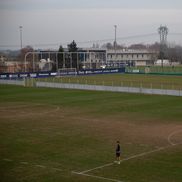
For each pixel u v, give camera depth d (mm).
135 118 55531
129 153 36688
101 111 61719
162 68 158625
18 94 84938
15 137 43781
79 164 33219
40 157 35469
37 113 60469
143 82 107188
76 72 136625
